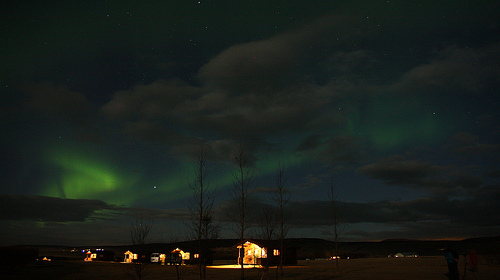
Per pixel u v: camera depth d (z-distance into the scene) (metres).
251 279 32.75
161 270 45.88
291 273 39.28
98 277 37.00
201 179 27.86
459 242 166.00
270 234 31.77
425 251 143.00
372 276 34.78
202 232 27.36
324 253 120.19
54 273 41.44
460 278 30.66
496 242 132.88
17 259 47.28
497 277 31.08
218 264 64.31
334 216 42.16
